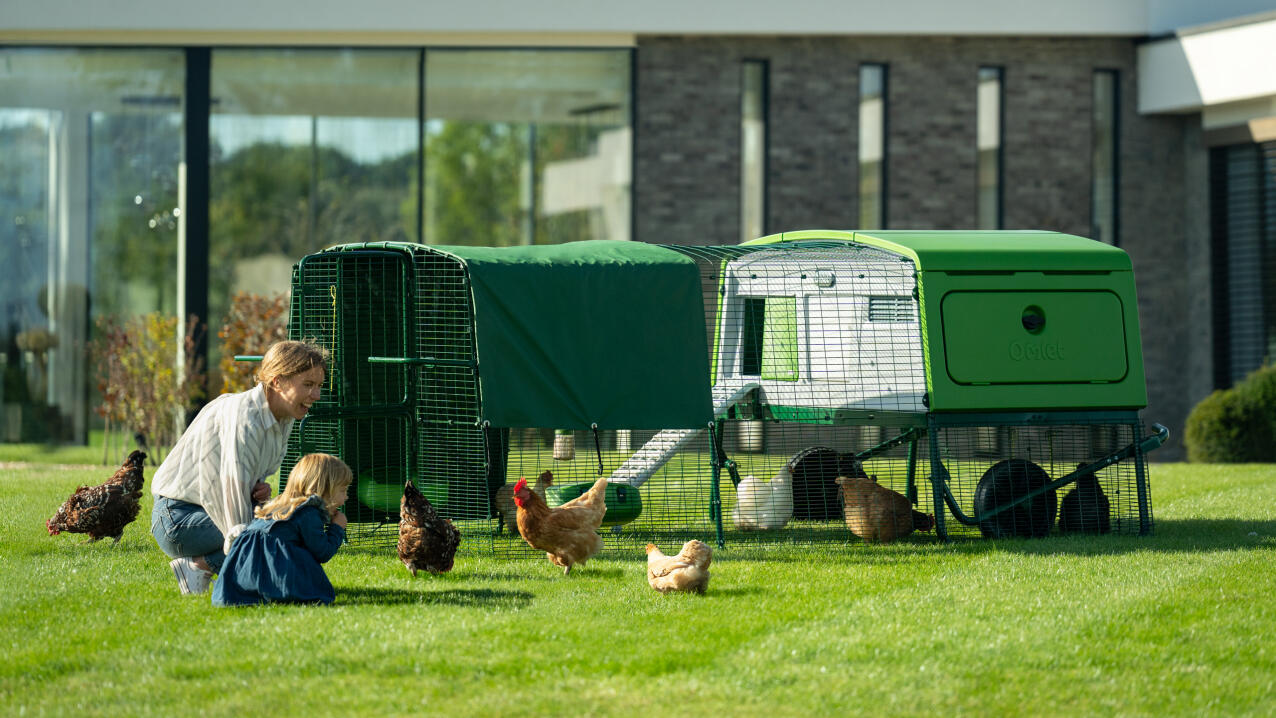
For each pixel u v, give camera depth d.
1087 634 6.81
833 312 12.37
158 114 20.44
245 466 7.50
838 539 10.81
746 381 13.02
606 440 17.11
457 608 7.38
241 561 7.40
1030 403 10.91
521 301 9.86
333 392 10.77
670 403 10.10
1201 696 5.71
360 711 5.35
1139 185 23.41
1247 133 22.20
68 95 20.30
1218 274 23.09
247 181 20.58
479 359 9.67
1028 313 11.11
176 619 7.00
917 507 12.53
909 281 11.36
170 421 18.75
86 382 20.38
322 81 20.75
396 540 10.32
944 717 5.38
